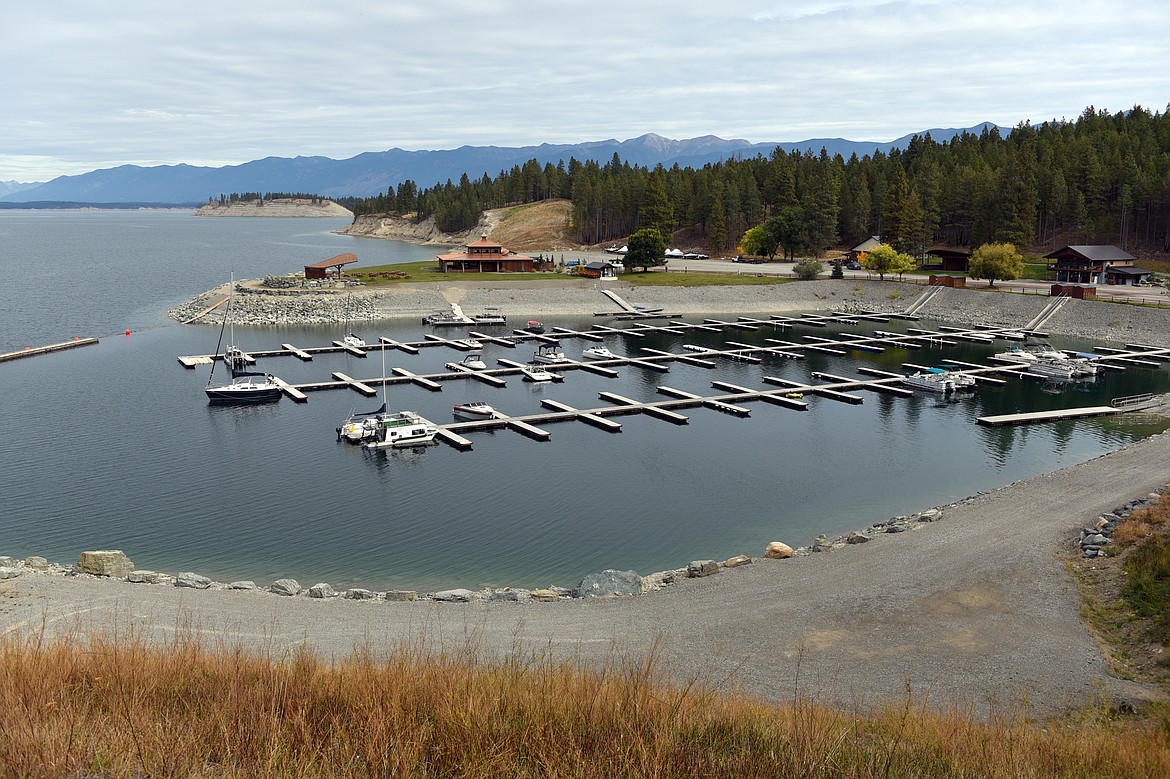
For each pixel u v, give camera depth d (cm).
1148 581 3059
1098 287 13412
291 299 12975
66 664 1667
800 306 14350
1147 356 9806
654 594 3353
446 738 1424
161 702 1558
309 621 3005
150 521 4538
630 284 14900
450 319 12275
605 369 8875
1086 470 4997
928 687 2489
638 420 6944
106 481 5244
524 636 2880
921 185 18238
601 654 2717
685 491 5131
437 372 8762
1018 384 8544
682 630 2942
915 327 12525
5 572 3453
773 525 4547
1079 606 3072
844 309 14125
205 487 5144
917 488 5203
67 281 17912
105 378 8394
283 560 4006
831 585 3353
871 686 2506
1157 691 2405
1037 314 12300
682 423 6831
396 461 5750
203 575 3803
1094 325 11500
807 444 6225
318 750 1358
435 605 3244
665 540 4319
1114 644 2764
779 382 8406
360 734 1422
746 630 2936
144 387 8031
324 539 4294
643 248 16412
